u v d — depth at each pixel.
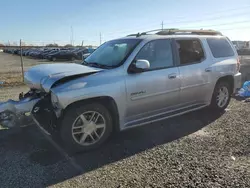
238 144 4.00
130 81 4.04
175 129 4.73
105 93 3.79
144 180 3.02
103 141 3.97
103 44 5.27
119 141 4.20
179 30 5.18
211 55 5.37
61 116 3.66
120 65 4.07
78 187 2.90
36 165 3.41
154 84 4.30
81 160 3.57
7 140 4.23
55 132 3.94
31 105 4.00
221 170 3.21
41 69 4.32
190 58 4.96
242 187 2.84
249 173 3.12
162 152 3.78
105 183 2.97
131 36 4.89
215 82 5.40
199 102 5.23
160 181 2.99
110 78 3.89
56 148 3.93
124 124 4.15
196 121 5.16
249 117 5.39
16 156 3.67
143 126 4.89
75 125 3.73
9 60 33.50
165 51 4.59
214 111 5.69
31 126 4.81
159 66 4.45
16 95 7.99
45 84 3.72
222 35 5.98
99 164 3.45
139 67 3.95
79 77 3.77
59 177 3.11
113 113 4.07
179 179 3.02
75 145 3.73
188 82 4.82
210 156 3.61
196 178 3.04
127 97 4.03
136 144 4.09
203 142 4.12
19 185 2.94
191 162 3.44
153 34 4.78
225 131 4.59
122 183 2.96
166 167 3.32
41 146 4.00
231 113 5.70
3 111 4.00
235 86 5.88
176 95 4.68
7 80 11.54
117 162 3.50
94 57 4.86
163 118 4.61
